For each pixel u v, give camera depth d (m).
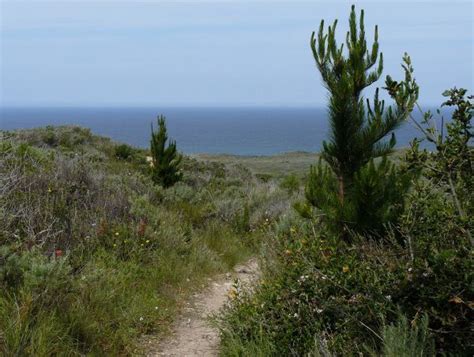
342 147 5.85
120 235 7.87
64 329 4.70
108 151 23.08
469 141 3.76
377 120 5.70
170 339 5.52
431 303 3.81
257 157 59.28
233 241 10.78
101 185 9.61
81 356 4.51
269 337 4.64
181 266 8.11
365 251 4.57
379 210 5.18
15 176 7.80
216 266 8.83
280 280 5.09
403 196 5.21
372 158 5.84
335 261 4.50
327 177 5.91
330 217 5.40
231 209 12.70
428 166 3.87
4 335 4.24
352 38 5.80
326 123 5.99
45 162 9.86
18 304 4.78
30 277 4.90
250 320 5.00
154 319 5.89
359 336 4.13
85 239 7.31
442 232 3.87
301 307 4.57
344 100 5.74
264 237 10.15
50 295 4.96
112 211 8.64
